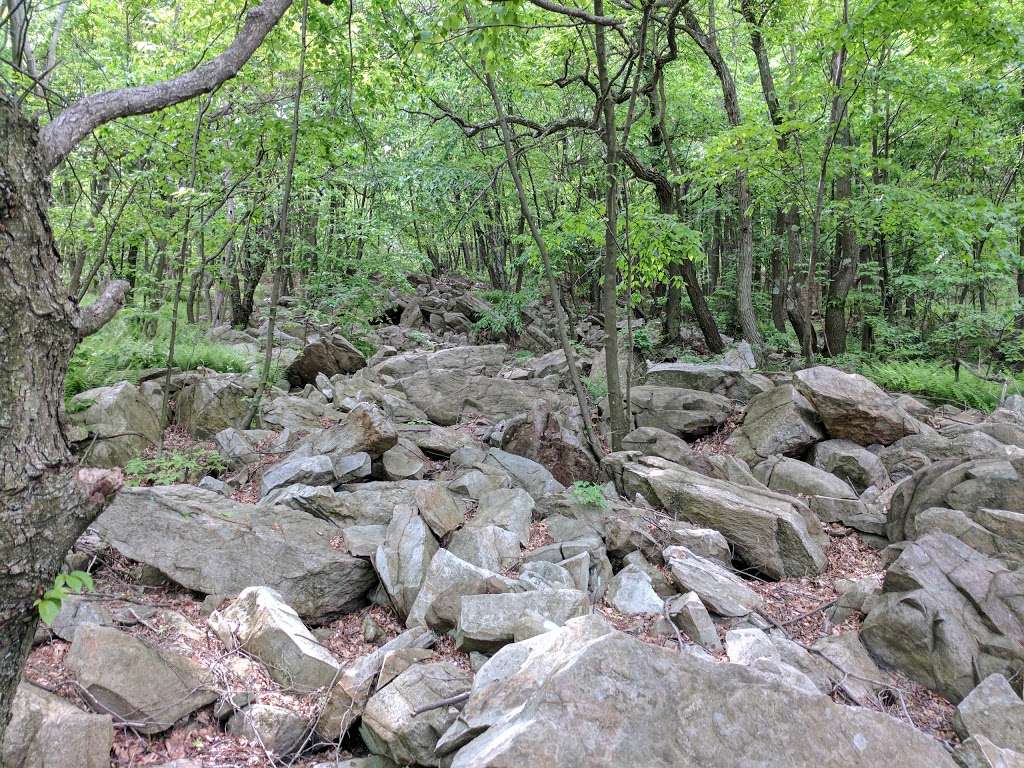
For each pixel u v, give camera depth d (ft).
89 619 15.07
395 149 55.67
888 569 17.47
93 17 38.50
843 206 37.86
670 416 32.12
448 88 44.50
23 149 7.06
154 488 19.71
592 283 70.69
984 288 55.83
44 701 11.75
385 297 57.52
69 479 7.57
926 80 33.45
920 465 25.98
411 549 18.85
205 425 28.12
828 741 9.72
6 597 7.10
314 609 17.93
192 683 13.79
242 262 48.11
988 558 17.80
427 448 27.86
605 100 25.96
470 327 65.16
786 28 39.93
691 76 52.85
